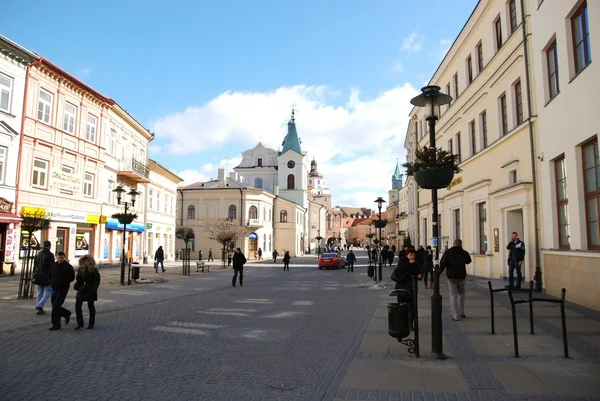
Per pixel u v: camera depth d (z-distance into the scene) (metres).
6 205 21.47
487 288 16.30
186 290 18.30
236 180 67.12
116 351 7.46
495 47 18.77
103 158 30.22
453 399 5.15
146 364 6.64
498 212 17.91
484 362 6.67
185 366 6.54
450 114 24.95
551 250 13.51
